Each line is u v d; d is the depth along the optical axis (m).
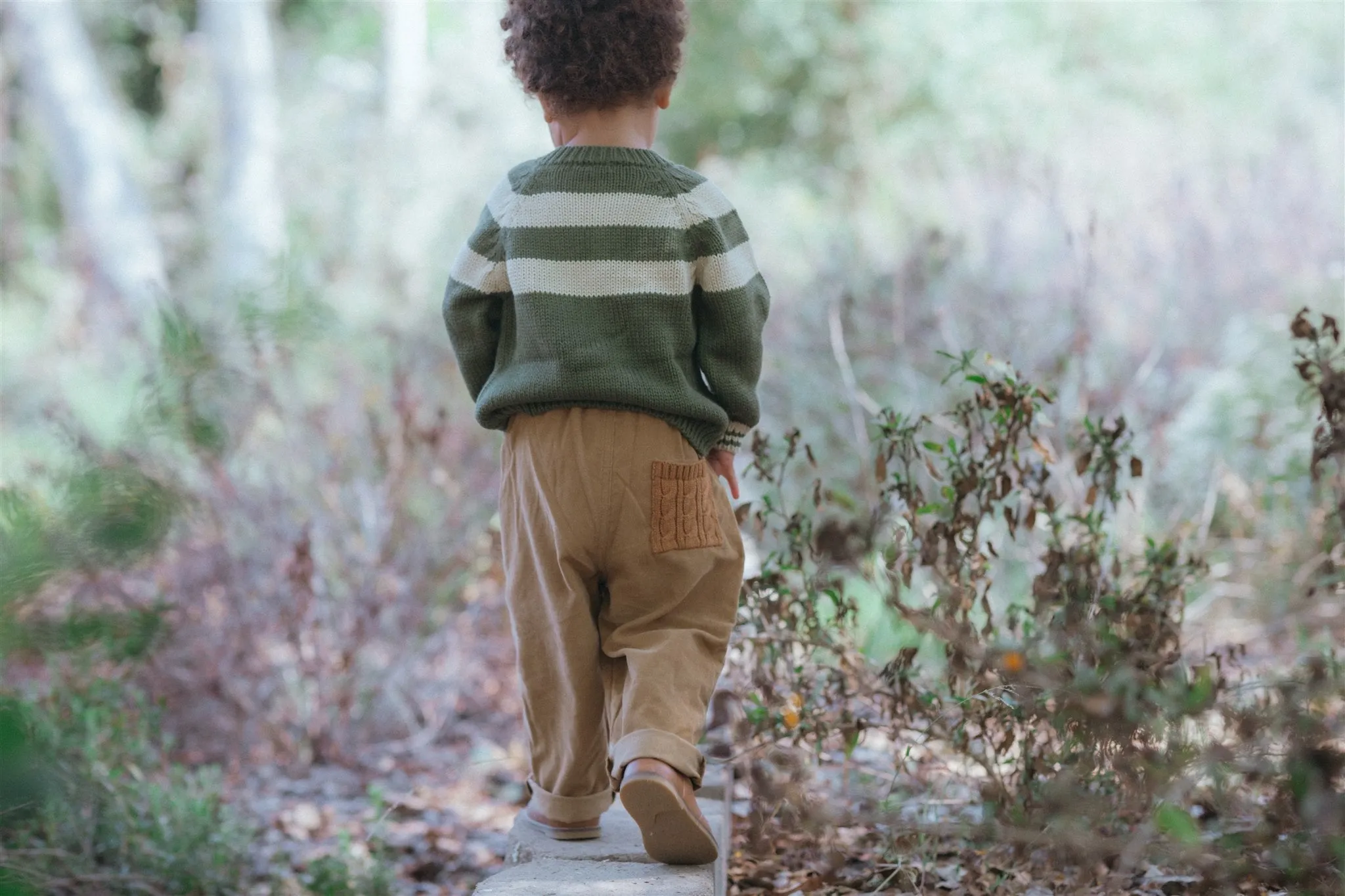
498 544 5.38
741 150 16.44
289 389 5.49
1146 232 7.63
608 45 2.62
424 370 6.31
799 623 3.69
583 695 2.68
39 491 3.92
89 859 3.39
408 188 10.30
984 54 14.30
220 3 12.76
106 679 4.05
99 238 12.35
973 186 9.18
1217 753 2.35
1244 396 6.11
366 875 3.78
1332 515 3.48
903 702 3.14
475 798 4.75
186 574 4.88
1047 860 2.92
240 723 5.11
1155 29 13.43
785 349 6.94
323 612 5.23
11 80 14.91
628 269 2.57
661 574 2.59
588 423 2.58
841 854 2.76
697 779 2.53
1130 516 5.22
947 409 5.70
